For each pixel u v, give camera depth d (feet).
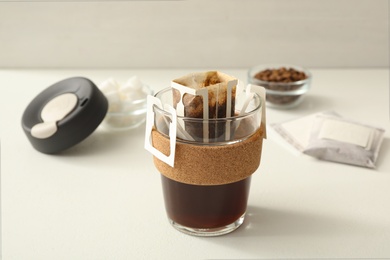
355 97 2.92
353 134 2.39
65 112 2.41
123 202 2.12
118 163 2.35
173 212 1.92
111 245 1.92
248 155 1.80
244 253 1.87
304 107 2.80
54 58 3.39
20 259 1.87
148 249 1.90
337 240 1.93
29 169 2.32
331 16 3.29
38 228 2.00
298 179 2.23
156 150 1.82
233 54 3.39
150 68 3.43
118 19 3.30
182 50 3.38
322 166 2.31
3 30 3.31
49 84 3.12
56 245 1.93
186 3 3.26
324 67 3.41
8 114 2.76
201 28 3.33
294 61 3.41
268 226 1.98
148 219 2.03
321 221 2.01
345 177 2.24
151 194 2.16
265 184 2.20
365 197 2.13
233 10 3.28
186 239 1.93
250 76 2.82
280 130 2.56
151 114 1.83
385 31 3.31
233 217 1.91
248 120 1.79
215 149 1.75
